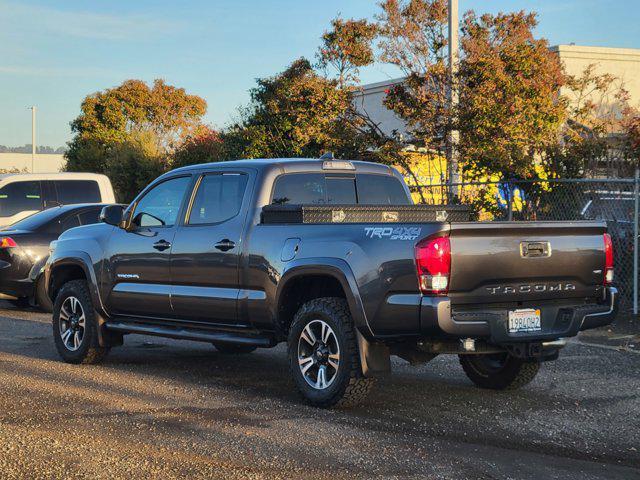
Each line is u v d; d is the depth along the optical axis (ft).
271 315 23.44
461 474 16.37
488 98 47.62
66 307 29.43
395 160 53.21
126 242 27.76
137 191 106.32
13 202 52.75
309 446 18.21
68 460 17.06
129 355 31.01
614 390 24.36
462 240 20.02
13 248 44.19
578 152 44.86
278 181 24.75
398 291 20.31
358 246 21.24
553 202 44.16
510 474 16.43
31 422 20.16
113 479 15.87
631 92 95.25
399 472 16.43
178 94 186.50
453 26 51.47
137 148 108.17
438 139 50.49
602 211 42.37
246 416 21.01
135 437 18.84
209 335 25.57
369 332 20.94
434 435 19.39
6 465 16.70
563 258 21.50
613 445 18.71
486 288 20.36
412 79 51.37
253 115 71.10
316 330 22.44
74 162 173.58
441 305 19.66
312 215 22.81
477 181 46.85
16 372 26.96
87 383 25.23
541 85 48.16
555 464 17.19
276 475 16.15
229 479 15.89
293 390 24.52
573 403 22.79
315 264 21.91
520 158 44.65
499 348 21.43
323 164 25.76
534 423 20.61
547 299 21.54
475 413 21.65
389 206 24.07
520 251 20.74
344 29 62.44
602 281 22.43
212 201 25.67
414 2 54.65
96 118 177.58
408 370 27.89
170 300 26.21
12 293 44.55
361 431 19.60
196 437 18.86
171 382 25.58
